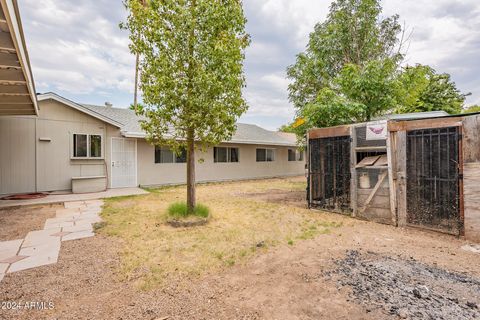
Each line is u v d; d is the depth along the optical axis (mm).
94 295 2449
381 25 10180
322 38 10094
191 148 5254
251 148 15547
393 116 7934
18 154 8125
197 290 2555
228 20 4832
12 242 3941
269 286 2631
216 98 4793
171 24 4664
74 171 9141
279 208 6754
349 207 5770
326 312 2166
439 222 4332
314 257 3400
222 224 5086
